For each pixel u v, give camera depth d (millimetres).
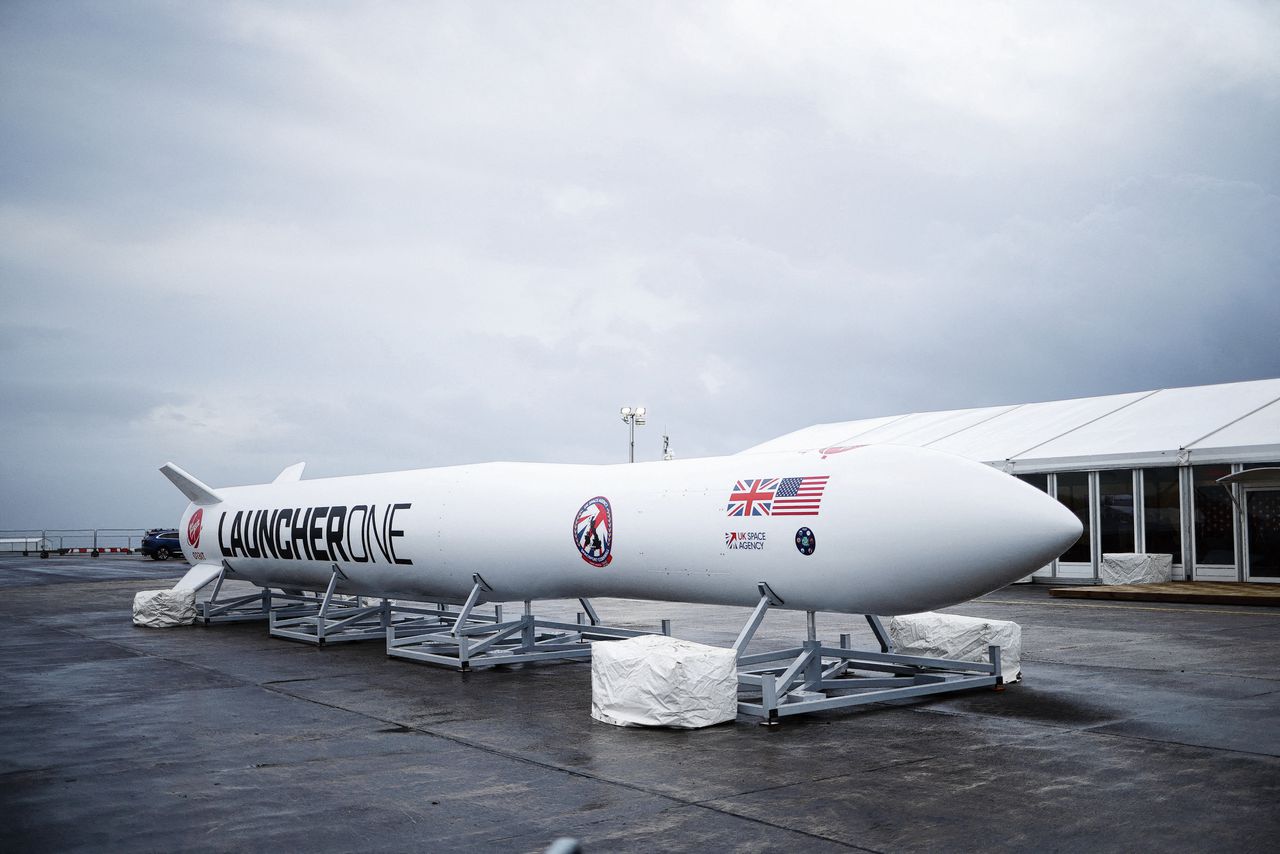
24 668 13867
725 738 9078
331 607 19344
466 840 6254
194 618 20188
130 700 11281
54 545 69062
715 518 11391
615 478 13258
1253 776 7570
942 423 36844
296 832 6449
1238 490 24562
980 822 6504
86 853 6109
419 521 15008
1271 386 30406
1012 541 9633
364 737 9250
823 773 7781
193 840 6328
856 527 10133
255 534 18719
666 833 6332
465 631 14547
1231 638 15695
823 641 15805
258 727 9734
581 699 11219
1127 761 8055
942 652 12102
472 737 9219
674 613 21344
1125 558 25625
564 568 13516
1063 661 13398
